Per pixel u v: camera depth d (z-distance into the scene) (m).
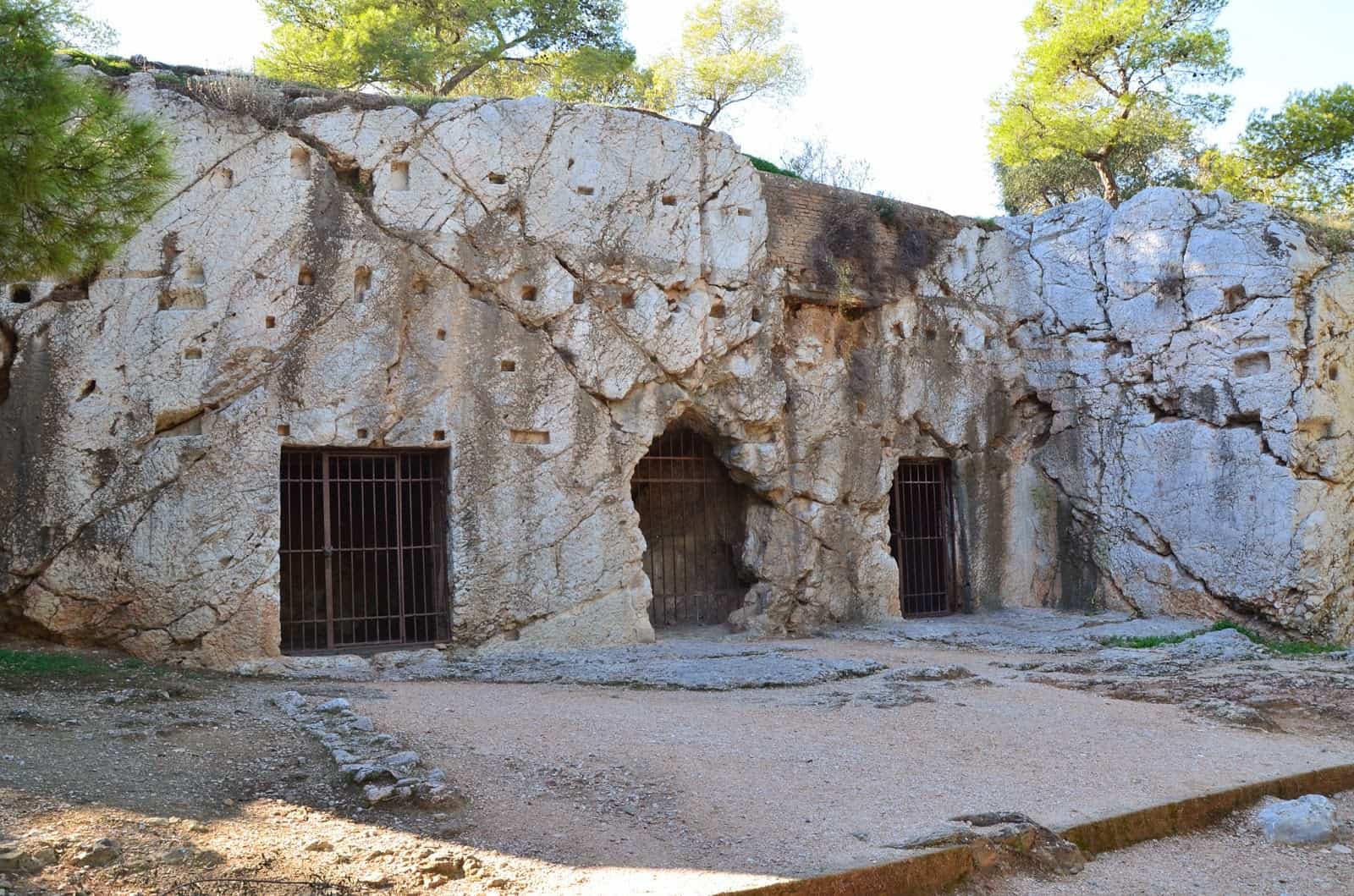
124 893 4.66
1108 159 27.42
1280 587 14.05
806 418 15.12
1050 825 6.14
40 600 10.55
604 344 13.32
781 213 15.05
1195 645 13.14
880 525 15.77
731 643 13.61
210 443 11.21
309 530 13.55
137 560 10.85
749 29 29.88
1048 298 17.02
